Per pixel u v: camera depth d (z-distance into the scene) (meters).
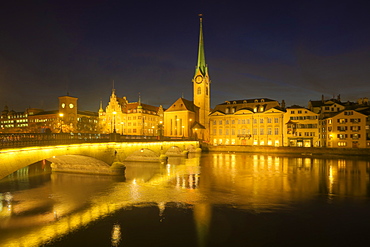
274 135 114.50
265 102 121.56
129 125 145.38
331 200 34.94
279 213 29.75
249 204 33.03
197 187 42.34
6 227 26.00
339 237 23.66
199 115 143.25
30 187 41.72
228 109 127.12
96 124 168.75
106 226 26.11
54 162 55.06
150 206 32.25
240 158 86.94
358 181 47.44
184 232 24.61
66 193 38.12
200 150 110.00
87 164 52.97
